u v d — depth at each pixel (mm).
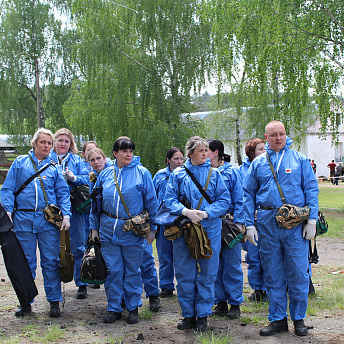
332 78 15711
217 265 4598
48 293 5109
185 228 4430
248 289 6199
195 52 20391
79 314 5188
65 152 6223
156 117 20812
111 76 21422
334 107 17094
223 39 16578
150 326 4719
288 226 4211
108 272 4891
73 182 6043
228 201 4586
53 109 34781
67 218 5145
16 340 4215
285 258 4352
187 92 20609
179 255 4559
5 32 33500
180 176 4648
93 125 21766
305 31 14641
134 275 4953
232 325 4676
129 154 4977
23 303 5008
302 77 15180
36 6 33781
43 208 5113
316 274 6930
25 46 33781
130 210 4914
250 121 24078
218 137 27328
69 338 4305
